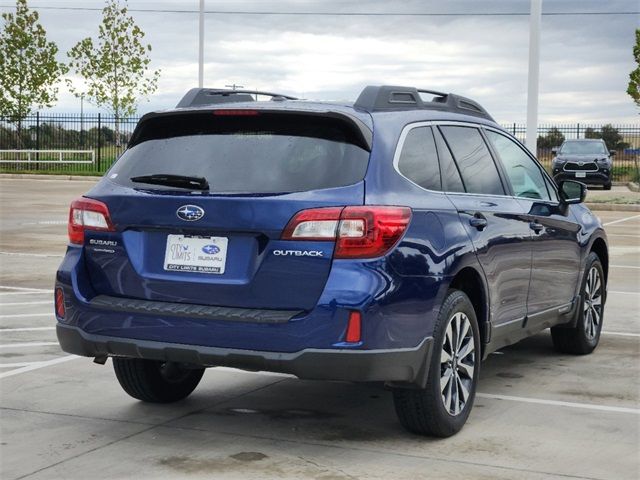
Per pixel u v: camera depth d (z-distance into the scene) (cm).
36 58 4497
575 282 761
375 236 488
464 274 571
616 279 1266
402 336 500
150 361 602
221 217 501
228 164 518
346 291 479
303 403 629
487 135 657
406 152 544
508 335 638
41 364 738
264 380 695
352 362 482
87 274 543
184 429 565
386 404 628
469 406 570
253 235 499
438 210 543
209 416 595
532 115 2158
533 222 667
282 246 490
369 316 482
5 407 612
